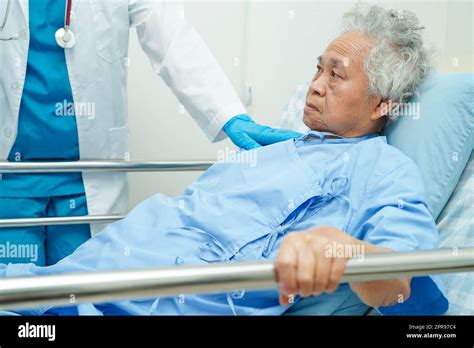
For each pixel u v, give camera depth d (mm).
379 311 780
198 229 911
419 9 1734
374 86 977
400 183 839
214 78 1407
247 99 1933
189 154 1951
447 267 610
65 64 1282
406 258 600
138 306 805
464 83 1019
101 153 1394
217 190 1004
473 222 938
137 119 1894
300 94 1507
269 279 560
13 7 1236
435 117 1019
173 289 547
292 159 977
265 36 1915
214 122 1375
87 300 537
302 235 583
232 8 1901
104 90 1338
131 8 1385
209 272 552
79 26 1280
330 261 569
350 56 985
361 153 934
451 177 990
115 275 542
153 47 1433
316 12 1869
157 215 977
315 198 898
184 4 1869
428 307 772
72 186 1348
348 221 843
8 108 1276
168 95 1897
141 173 1953
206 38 1902
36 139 1295
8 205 1279
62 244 1361
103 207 1380
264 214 896
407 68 1008
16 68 1243
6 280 529
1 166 1196
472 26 1673
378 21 1016
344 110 989
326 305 811
